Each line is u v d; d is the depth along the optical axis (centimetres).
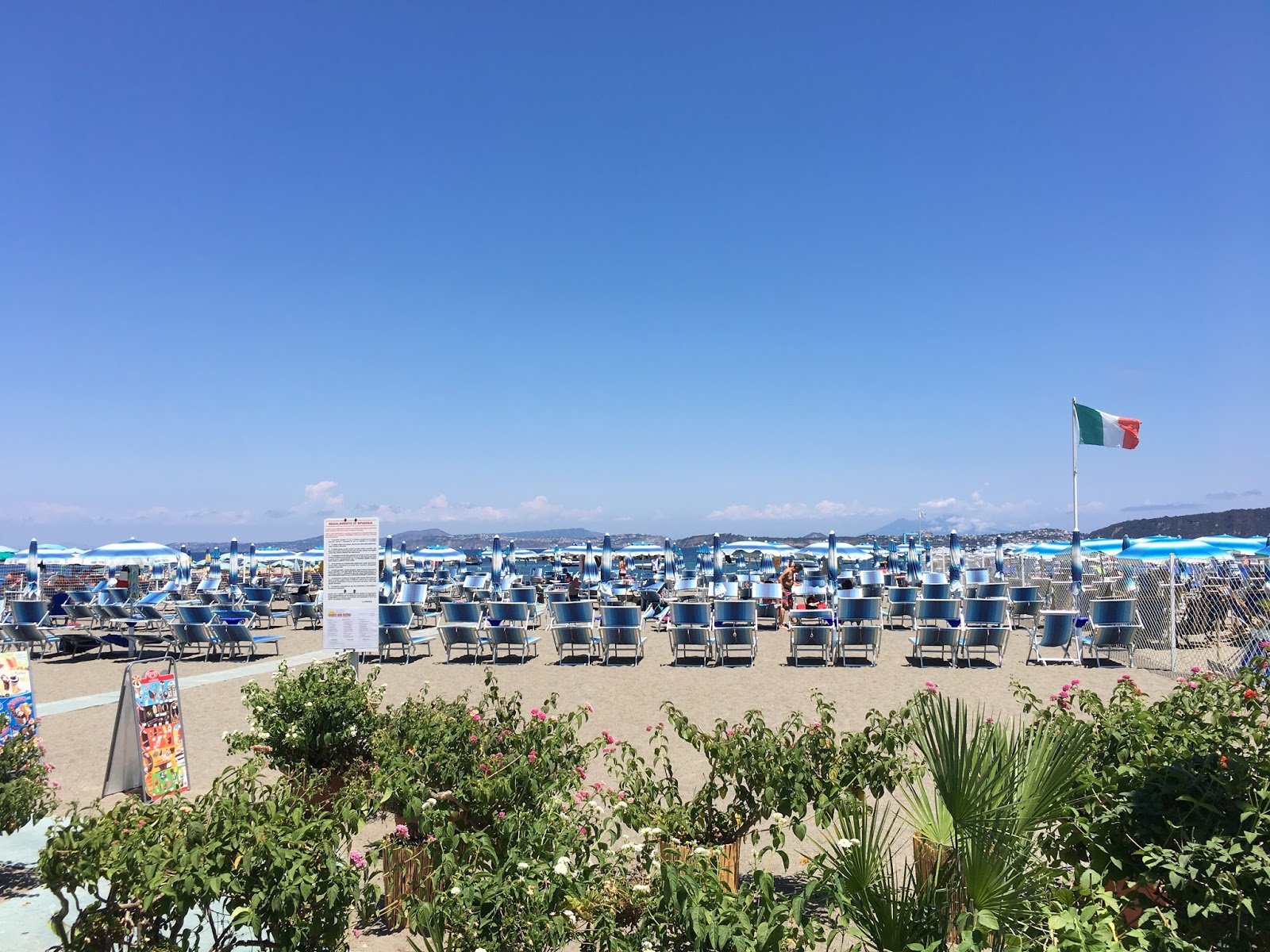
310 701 567
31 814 503
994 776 274
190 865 278
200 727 911
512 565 2423
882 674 1163
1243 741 348
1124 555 1596
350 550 905
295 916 288
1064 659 1259
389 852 425
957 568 1891
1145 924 292
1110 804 328
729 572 2639
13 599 2123
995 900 270
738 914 269
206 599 2084
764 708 935
